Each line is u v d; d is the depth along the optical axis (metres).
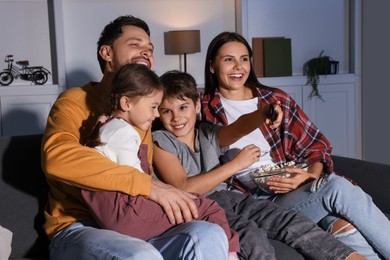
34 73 5.47
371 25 5.55
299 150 2.75
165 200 1.96
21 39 5.46
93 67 5.63
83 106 2.24
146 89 2.06
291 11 5.91
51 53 5.54
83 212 2.08
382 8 5.37
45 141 2.02
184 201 1.99
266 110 2.32
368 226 2.27
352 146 5.93
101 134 2.01
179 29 5.80
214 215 2.05
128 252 1.74
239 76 2.74
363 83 5.77
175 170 2.33
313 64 5.82
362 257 2.17
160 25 5.75
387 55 5.32
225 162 2.60
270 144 2.71
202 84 5.87
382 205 2.59
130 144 2.00
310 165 2.68
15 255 2.20
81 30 5.58
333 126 5.88
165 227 1.96
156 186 2.00
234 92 2.78
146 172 2.15
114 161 1.99
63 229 2.05
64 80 5.43
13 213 2.21
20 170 2.26
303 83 5.77
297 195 2.44
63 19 5.52
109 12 5.62
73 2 5.53
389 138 5.38
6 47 5.45
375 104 5.57
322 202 2.35
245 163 2.35
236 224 2.21
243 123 2.40
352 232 2.29
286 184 2.48
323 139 2.81
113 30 2.41
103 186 1.90
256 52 5.76
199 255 1.78
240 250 2.11
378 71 5.50
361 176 2.71
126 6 5.66
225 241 1.85
